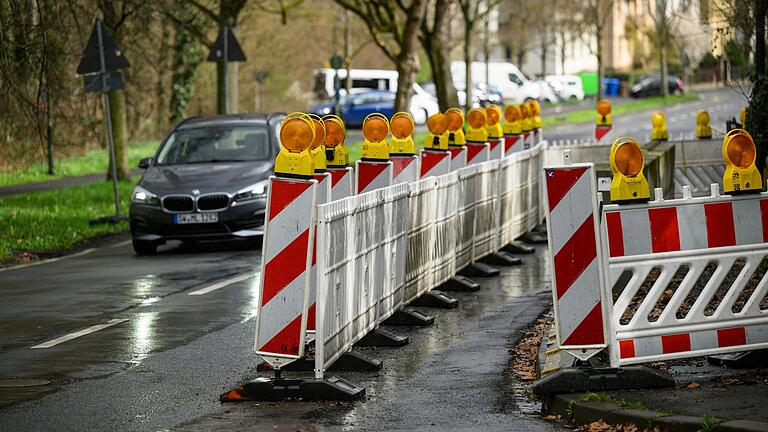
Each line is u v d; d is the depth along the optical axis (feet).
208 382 63.98
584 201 56.13
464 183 97.09
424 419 54.95
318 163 66.59
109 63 154.81
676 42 381.19
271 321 59.21
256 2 270.26
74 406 58.90
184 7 217.15
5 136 179.83
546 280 100.17
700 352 58.39
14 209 174.19
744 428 46.73
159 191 126.72
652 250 57.06
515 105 141.18
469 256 100.22
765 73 93.30
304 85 520.42
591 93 633.61
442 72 280.10
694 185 150.61
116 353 72.38
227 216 125.90
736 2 104.99
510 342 73.82
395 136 89.10
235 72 228.22
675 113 415.85
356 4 263.70
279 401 59.26
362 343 73.61
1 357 71.92
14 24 131.44
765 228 59.06
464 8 370.53
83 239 144.66
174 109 362.12
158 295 96.07
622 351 56.75
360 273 67.67
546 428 52.70
